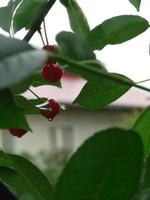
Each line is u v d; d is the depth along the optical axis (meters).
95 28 0.39
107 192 0.27
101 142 0.26
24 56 0.22
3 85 0.20
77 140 3.73
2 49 0.23
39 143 3.56
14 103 0.28
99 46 0.39
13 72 0.20
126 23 0.39
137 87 0.26
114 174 0.27
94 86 0.38
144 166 0.28
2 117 0.28
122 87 0.38
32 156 3.11
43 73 0.37
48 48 0.35
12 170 0.37
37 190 0.37
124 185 0.27
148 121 0.31
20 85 0.34
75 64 0.24
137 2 0.45
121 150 0.27
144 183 0.27
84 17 0.45
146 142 0.33
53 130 3.64
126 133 0.26
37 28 0.40
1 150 0.37
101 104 0.39
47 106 0.41
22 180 0.37
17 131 0.40
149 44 0.39
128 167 0.27
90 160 0.26
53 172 2.83
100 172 0.27
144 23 0.39
